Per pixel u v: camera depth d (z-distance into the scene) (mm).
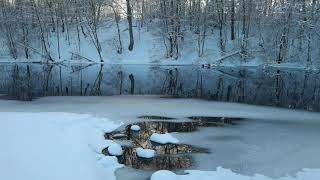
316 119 18875
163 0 48031
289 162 12672
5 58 51031
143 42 49875
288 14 40562
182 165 12250
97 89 29656
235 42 46750
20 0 50656
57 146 12281
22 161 10688
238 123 17844
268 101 24438
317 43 41281
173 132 16141
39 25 50031
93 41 47875
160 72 39875
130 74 38406
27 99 24234
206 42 48594
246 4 46938
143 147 14055
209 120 18359
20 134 13039
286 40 41281
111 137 15086
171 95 26594
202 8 48750
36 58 50250
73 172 10438
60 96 25672
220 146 14328
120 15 54156
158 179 10539
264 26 45500
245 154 13430
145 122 17672
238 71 40688
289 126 17422
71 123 15547
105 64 47031
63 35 52688
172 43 46656
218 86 31109
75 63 48219
